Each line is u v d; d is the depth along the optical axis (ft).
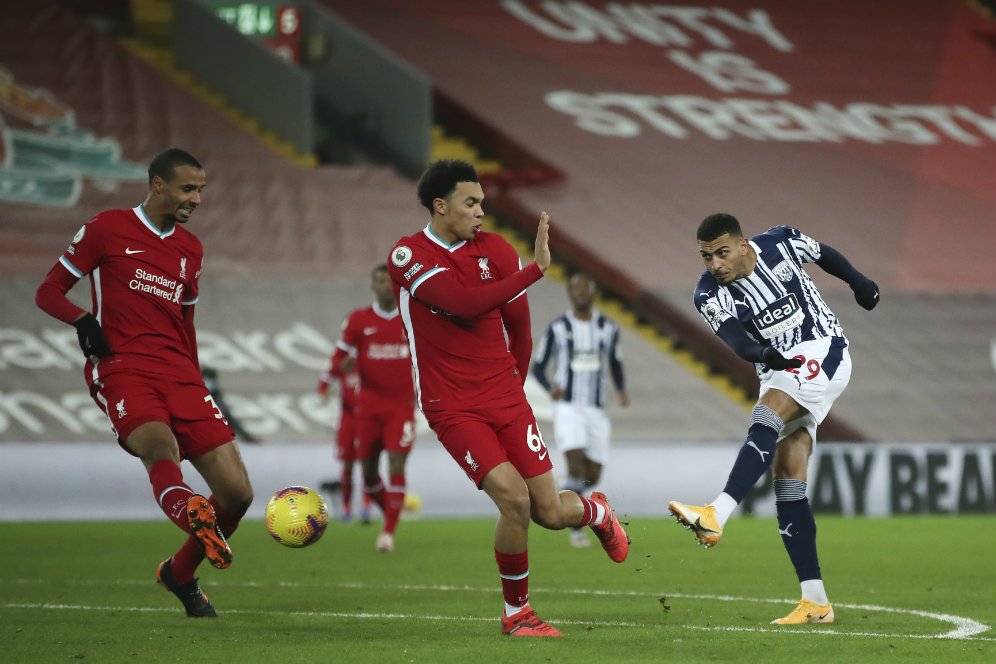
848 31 353.51
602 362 148.87
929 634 71.15
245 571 113.60
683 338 244.63
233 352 218.79
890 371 239.09
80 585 100.78
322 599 91.15
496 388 70.28
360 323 142.92
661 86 317.63
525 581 70.28
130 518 186.91
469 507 197.57
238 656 62.75
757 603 88.79
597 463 151.23
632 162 287.28
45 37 282.56
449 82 300.20
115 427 72.64
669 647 65.26
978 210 294.46
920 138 318.45
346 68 293.23
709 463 200.54
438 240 70.18
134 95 275.59
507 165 287.28
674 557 128.47
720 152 296.71
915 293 257.96
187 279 75.61
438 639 68.80
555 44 324.19
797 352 76.02
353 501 194.29
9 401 202.80
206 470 74.18
